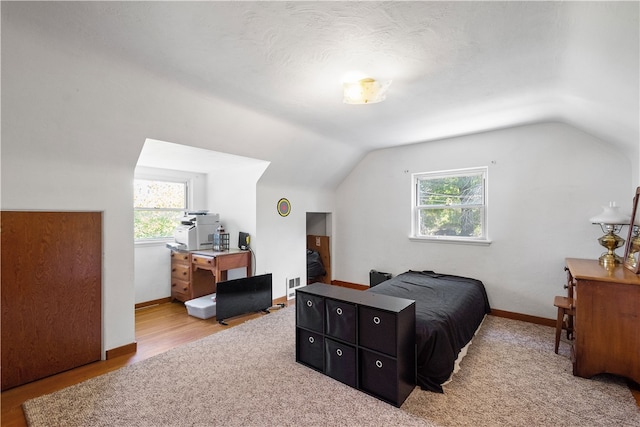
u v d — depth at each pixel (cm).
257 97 260
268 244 424
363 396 203
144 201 429
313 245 554
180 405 193
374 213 481
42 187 224
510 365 249
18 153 210
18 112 193
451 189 414
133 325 277
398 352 192
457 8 145
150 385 216
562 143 332
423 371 219
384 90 229
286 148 377
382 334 198
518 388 216
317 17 153
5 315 215
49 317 234
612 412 190
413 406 196
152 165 416
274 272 432
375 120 327
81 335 250
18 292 220
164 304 432
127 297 274
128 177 274
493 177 372
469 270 391
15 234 219
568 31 158
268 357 259
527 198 352
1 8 148
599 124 271
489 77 222
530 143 349
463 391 213
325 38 173
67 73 193
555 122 334
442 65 205
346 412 187
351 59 197
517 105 280
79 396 203
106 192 260
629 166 300
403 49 184
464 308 282
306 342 245
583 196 322
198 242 426
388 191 464
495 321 353
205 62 201
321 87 241
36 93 191
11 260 218
